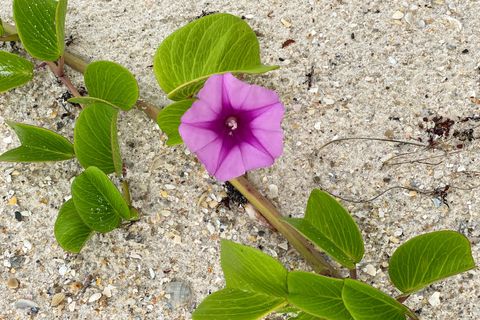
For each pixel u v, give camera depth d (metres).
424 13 0.43
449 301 0.39
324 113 0.42
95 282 0.40
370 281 0.39
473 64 0.42
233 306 0.33
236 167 0.35
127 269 0.40
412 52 0.43
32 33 0.40
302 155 0.41
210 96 0.34
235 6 0.44
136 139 0.42
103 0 0.44
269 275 0.34
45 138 0.39
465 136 0.41
